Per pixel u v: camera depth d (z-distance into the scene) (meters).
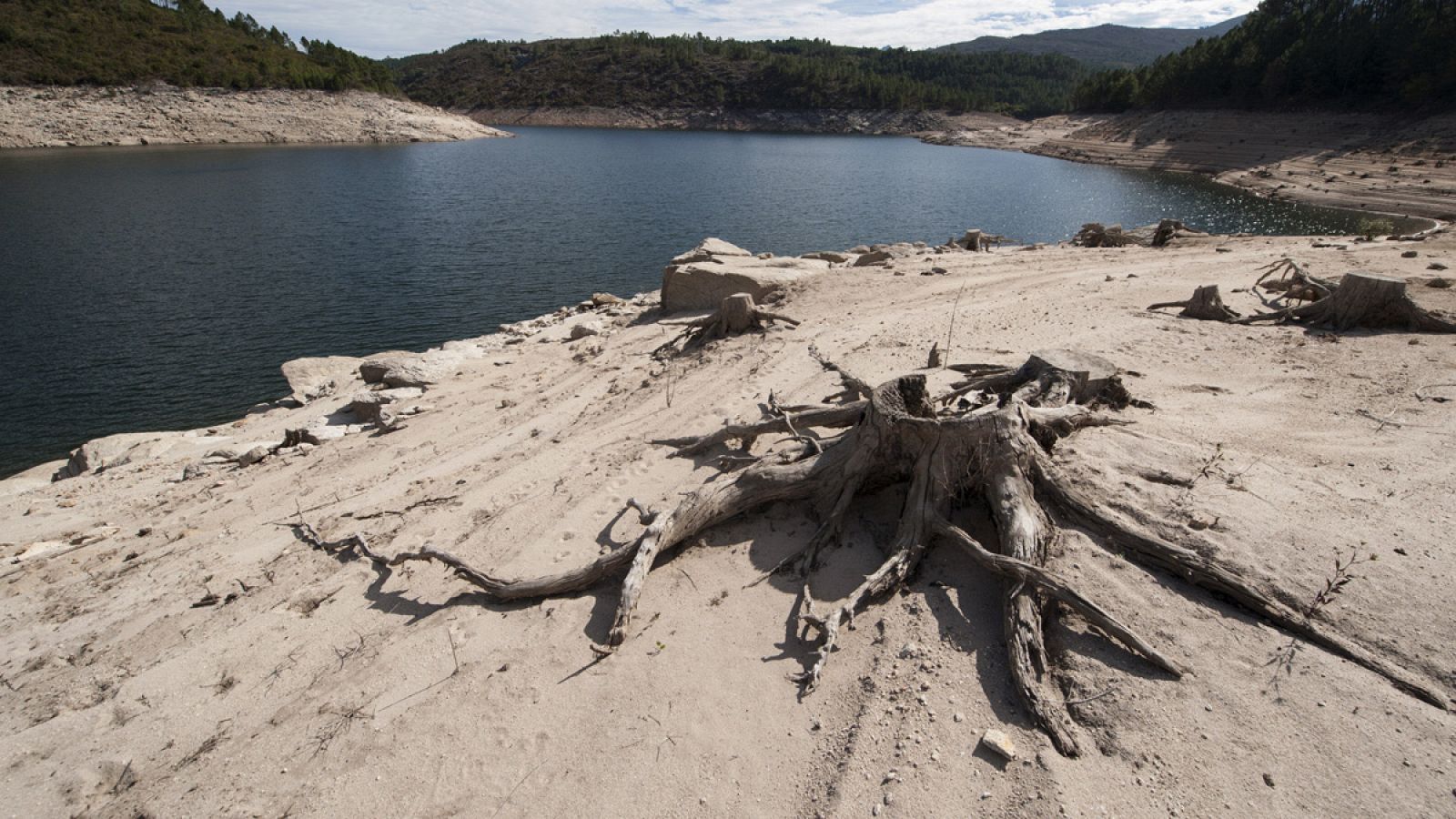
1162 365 9.88
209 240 37.41
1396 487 6.00
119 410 18.70
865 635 5.34
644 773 4.59
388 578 7.21
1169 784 3.93
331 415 15.09
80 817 4.83
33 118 87.25
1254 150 69.75
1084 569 5.39
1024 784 4.04
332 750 5.06
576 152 101.25
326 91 120.00
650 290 29.67
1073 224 46.00
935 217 48.84
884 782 4.20
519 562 6.99
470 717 5.18
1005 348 11.15
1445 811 3.58
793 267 19.67
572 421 11.45
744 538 6.74
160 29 116.56
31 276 30.05
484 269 32.97
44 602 7.94
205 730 5.44
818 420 7.92
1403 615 4.63
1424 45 61.47
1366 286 10.80
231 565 8.08
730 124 177.38
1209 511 5.77
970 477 6.04
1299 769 3.91
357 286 29.94
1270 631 4.75
